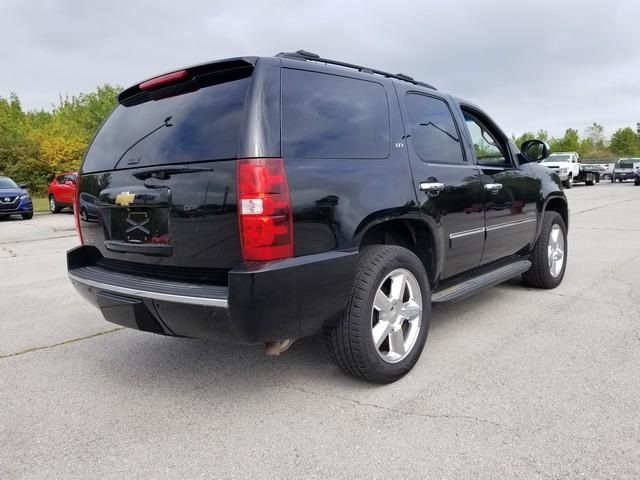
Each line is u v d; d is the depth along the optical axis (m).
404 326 3.30
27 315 5.03
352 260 2.76
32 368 3.62
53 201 20.11
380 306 3.04
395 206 3.06
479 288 3.90
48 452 2.51
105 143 3.29
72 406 3.01
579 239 8.67
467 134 4.12
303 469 2.29
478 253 4.05
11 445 2.59
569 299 4.89
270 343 2.73
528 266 4.77
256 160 2.43
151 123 2.97
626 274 5.85
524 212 4.66
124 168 3.00
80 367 3.62
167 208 2.72
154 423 2.77
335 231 2.70
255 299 2.38
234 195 2.46
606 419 2.61
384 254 3.02
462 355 3.55
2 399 3.12
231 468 2.33
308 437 2.56
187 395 3.10
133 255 2.99
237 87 2.64
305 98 2.78
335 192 2.71
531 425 2.58
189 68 2.79
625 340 3.73
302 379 3.26
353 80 3.14
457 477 2.19
